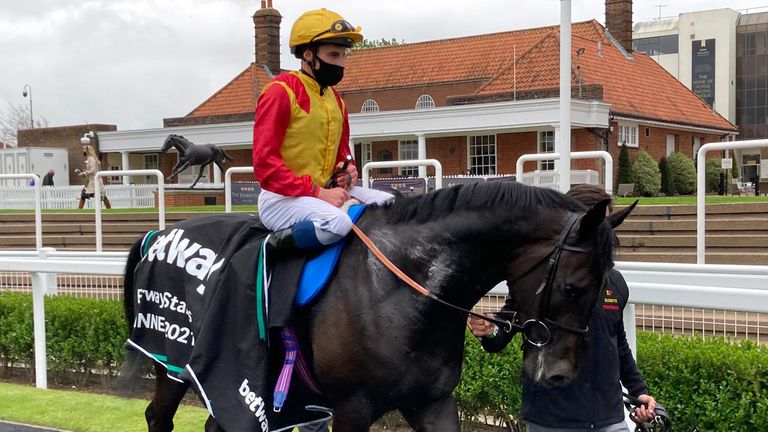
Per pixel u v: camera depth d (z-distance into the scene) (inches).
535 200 99.4
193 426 172.9
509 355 154.9
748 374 126.6
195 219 134.2
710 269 156.5
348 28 112.1
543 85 845.8
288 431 135.5
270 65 1213.1
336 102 120.6
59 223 438.9
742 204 289.6
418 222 106.6
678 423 134.5
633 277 149.5
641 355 137.9
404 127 816.3
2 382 227.0
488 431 165.5
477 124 773.3
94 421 178.5
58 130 1170.0
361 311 104.3
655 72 1042.1
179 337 124.4
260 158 110.8
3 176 343.9
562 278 94.1
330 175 120.9
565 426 110.4
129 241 402.3
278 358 112.3
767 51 1893.5
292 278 108.9
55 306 221.9
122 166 1061.8
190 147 365.4
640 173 808.3
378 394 104.3
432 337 103.1
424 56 1135.0
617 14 1042.1
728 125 1045.2
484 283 104.7
